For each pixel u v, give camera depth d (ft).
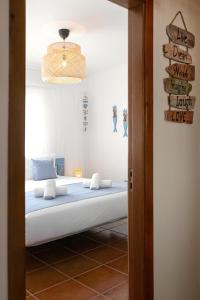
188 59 6.19
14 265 3.39
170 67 5.78
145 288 5.36
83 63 10.86
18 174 3.40
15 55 3.34
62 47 10.49
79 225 9.51
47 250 10.25
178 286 6.12
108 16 9.96
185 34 6.13
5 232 3.34
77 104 18.53
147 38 5.31
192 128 6.44
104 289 7.61
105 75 17.79
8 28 3.31
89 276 8.30
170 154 5.88
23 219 3.46
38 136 16.62
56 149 17.49
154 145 5.52
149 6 5.34
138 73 5.38
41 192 10.30
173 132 5.94
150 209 5.41
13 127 3.34
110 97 17.57
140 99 5.36
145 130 5.34
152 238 5.46
